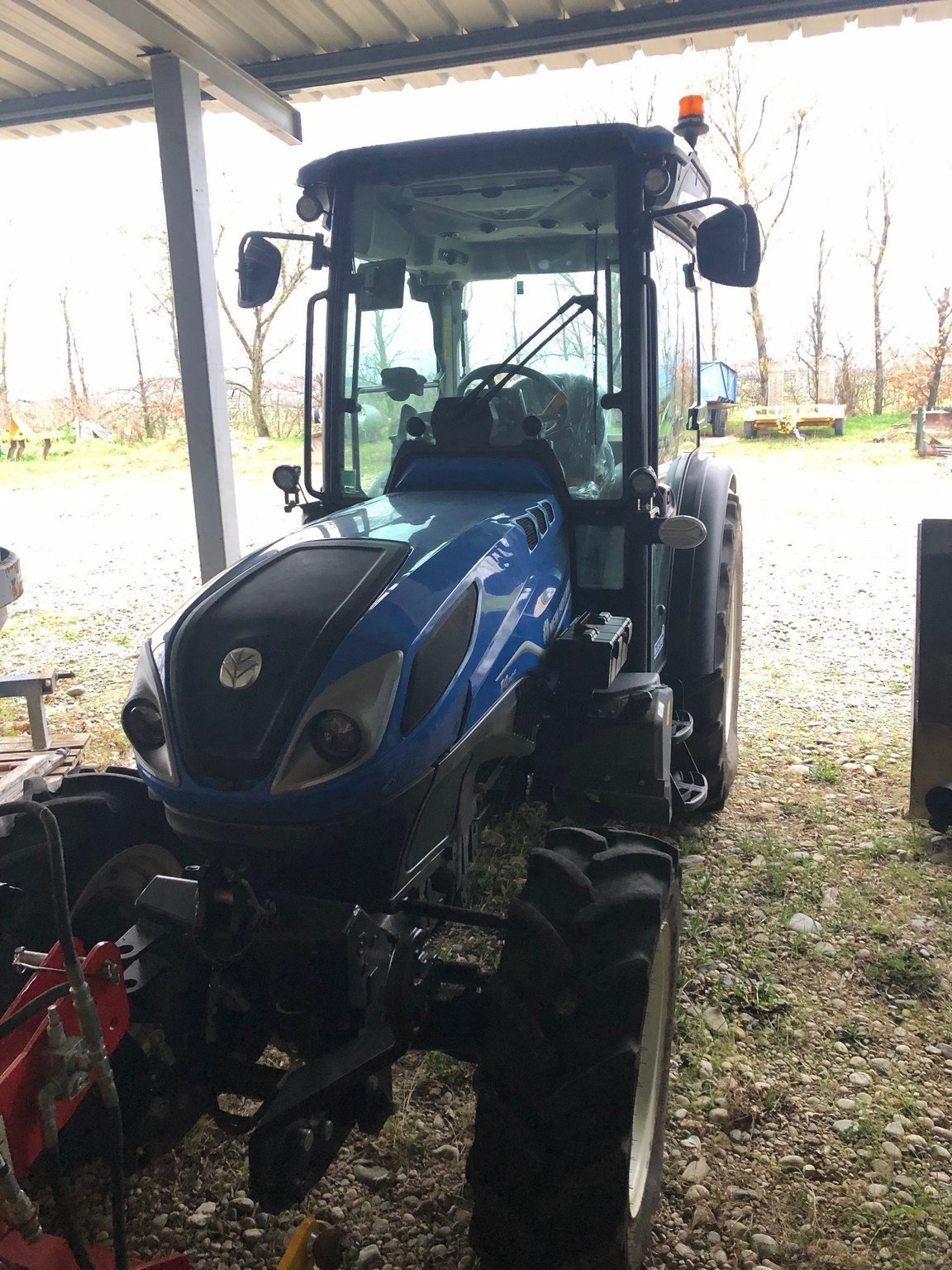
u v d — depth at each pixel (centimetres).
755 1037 272
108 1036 175
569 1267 179
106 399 2231
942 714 370
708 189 380
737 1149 234
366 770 179
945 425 1603
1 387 2273
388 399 305
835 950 309
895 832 383
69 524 1168
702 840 379
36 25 559
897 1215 216
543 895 195
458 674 201
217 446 561
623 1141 176
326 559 217
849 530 988
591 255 282
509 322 294
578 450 287
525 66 604
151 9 482
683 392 371
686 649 364
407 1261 204
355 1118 189
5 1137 145
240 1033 202
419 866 203
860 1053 265
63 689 583
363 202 292
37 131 726
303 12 552
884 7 516
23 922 212
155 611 761
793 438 1664
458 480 286
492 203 288
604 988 181
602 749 263
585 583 294
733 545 404
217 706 187
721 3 526
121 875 239
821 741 477
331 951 189
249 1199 219
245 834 182
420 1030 195
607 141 264
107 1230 210
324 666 186
